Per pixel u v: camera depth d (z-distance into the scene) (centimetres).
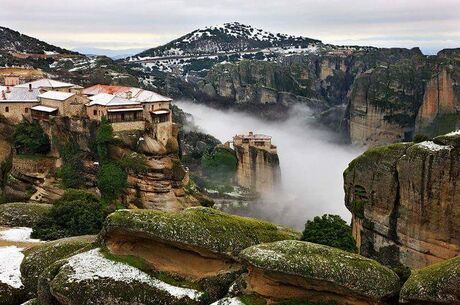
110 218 4091
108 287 3803
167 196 8819
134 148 8931
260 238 4188
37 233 5919
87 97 9731
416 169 6412
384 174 6850
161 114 9369
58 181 8994
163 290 3859
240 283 3800
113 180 8712
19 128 9425
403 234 6631
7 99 9656
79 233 6169
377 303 3506
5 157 9575
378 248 6975
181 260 4084
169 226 4016
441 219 6250
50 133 9325
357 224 7356
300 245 3738
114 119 9000
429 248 6400
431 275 3388
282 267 3547
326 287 3559
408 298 3378
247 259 3688
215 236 4050
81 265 3934
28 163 9094
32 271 4338
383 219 6875
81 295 3756
